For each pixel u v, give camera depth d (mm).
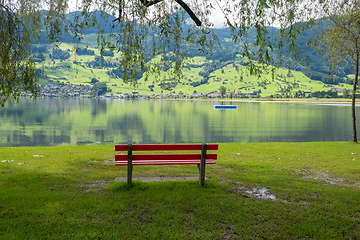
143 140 38375
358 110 116688
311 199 6211
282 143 17266
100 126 60344
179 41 6684
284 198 6277
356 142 17922
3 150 12281
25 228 4473
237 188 6996
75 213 5117
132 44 6004
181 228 4629
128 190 6520
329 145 16438
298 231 4562
